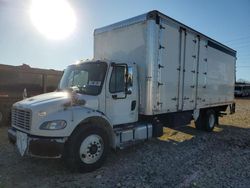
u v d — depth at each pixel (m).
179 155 6.91
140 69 7.12
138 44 7.19
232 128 11.80
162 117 8.30
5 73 11.03
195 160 6.48
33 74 11.94
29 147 5.18
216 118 11.61
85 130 5.50
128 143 6.64
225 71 11.94
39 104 5.29
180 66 8.32
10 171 5.55
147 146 7.82
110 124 6.03
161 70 7.39
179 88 8.34
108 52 8.05
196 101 9.44
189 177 5.31
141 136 7.06
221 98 11.64
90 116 5.62
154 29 7.01
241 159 6.61
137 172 5.59
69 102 5.50
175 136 9.47
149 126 7.33
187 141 8.66
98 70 6.33
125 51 7.52
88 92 6.12
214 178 5.27
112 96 6.35
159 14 7.18
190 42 8.84
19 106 5.69
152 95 7.06
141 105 7.11
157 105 7.29
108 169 5.76
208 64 10.21
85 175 5.39
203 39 9.70
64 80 6.96
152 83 7.04
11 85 11.20
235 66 13.16
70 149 5.33
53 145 5.11
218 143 8.45
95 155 5.68
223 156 6.86
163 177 5.30
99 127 5.75
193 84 9.17
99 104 6.06
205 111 10.52
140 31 7.16
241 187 4.85
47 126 5.14
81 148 5.44
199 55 9.47
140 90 7.13
